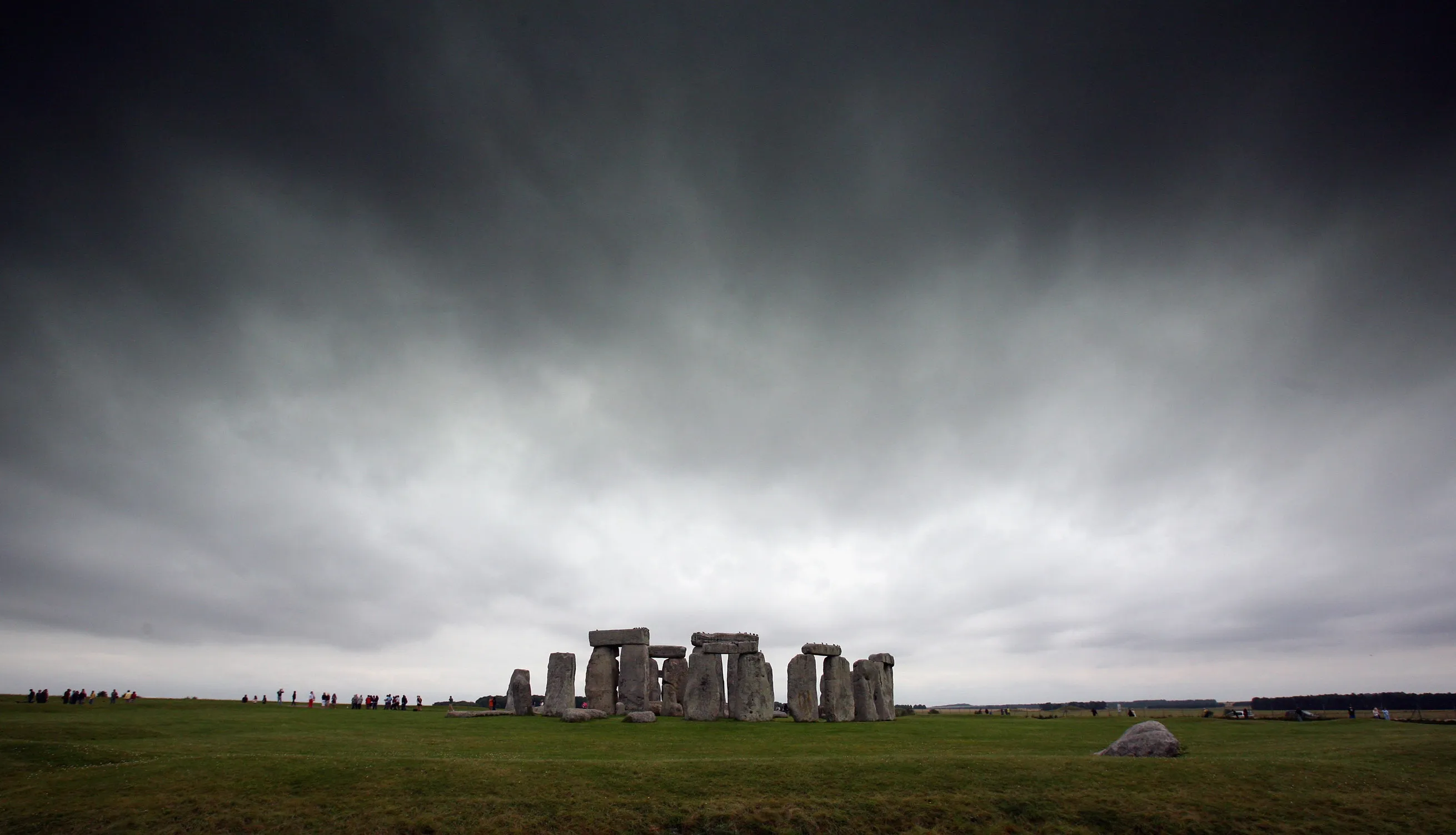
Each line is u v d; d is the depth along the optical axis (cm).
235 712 4838
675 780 2741
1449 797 2680
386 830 2361
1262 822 2508
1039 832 2462
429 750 3206
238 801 2497
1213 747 3609
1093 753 3378
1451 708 10719
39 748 3022
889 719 5203
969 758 3072
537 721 4444
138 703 5297
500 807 2505
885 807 2581
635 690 4997
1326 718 5828
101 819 2370
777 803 2589
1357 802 2636
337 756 2991
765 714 4644
